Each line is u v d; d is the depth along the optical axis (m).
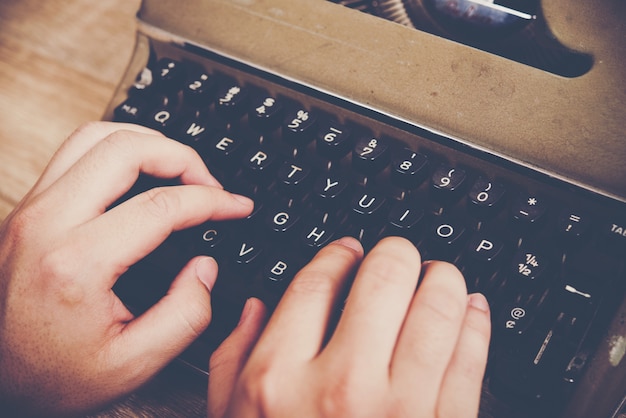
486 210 0.82
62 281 0.73
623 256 0.78
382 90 0.88
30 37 1.24
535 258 0.78
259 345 0.65
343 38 0.91
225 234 0.90
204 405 0.85
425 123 0.86
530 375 0.76
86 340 0.74
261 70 0.95
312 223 0.86
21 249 0.76
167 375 0.87
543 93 0.81
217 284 0.91
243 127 1.04
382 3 0.96
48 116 1.14
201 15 1.00
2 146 1.11
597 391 0.72
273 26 0.95
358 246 0.77
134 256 0.76
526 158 0.81
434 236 0.82
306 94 0.93
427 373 0.62
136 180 0.87
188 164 0.88
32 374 0.74
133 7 1.25
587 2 0.84
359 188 0.95
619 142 0.77
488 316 0.73
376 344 0.62
